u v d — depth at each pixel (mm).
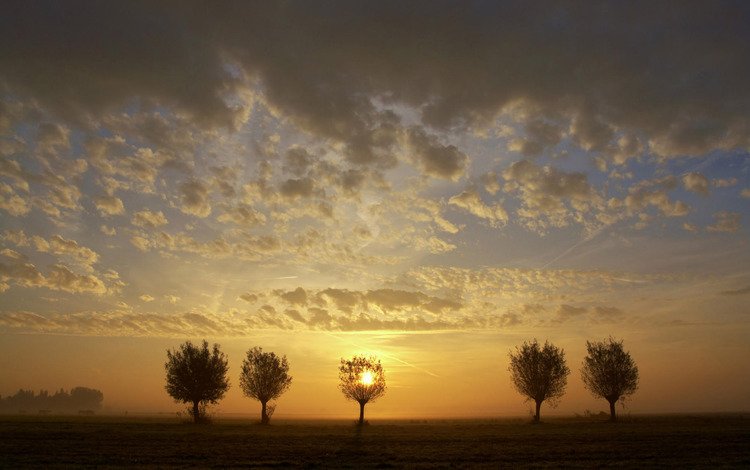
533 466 29516
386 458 33562
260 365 78750
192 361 76375
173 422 79938
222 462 31344
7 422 66375
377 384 73812
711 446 38656
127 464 30109
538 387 77375
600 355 77438
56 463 30156
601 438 45812
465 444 42188
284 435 52094
